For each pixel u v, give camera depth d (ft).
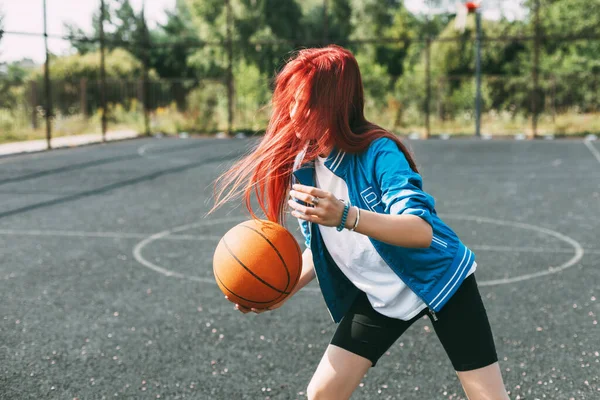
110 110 87.97
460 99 87.20
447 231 7.33
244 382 11.93
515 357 13.07
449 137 74.49
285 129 6.79
